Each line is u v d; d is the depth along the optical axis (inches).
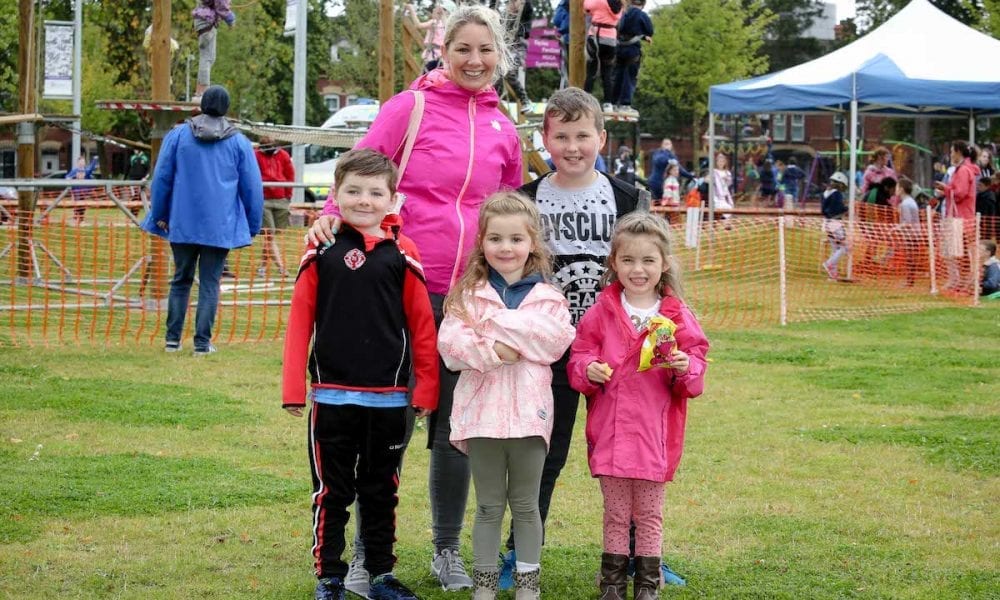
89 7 1595.7
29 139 540.7
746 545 201.8
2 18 1392.7
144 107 453.1
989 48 724.0
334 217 170.9
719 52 1844.2
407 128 181.2
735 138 1157.1
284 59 1916.8
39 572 178.5
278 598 171.3
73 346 392.5
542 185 184.1
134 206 742.5
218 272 381.4
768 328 506.6
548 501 179.8
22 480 226.4
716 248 793.6
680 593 177.3
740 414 315.0
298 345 166.9
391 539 172.7
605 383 171.6
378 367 166.4
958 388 359.6
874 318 548.1
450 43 181.2
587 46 497.7
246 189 378.0
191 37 1533.0
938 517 219.8
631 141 2116.1
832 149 1824.6
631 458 167.8
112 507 212.7
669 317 172.7
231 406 304.3
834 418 311.1
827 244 769.6
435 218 179.8
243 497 222.4
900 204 699.4
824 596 176.7
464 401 167.5
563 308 169.2
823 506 226.8
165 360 371.2
